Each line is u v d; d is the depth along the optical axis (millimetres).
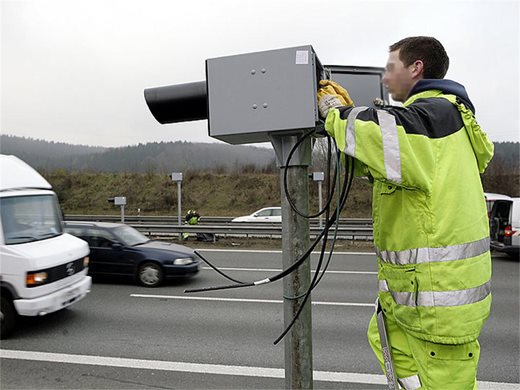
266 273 9625
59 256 5441
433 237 1462
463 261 1460
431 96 1622
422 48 1679
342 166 1850
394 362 1749
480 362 4430
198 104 1841
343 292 7652
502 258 11594
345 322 5848
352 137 1437
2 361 4457
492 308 6574
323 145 2232
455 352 1502
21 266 5008
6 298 5121
